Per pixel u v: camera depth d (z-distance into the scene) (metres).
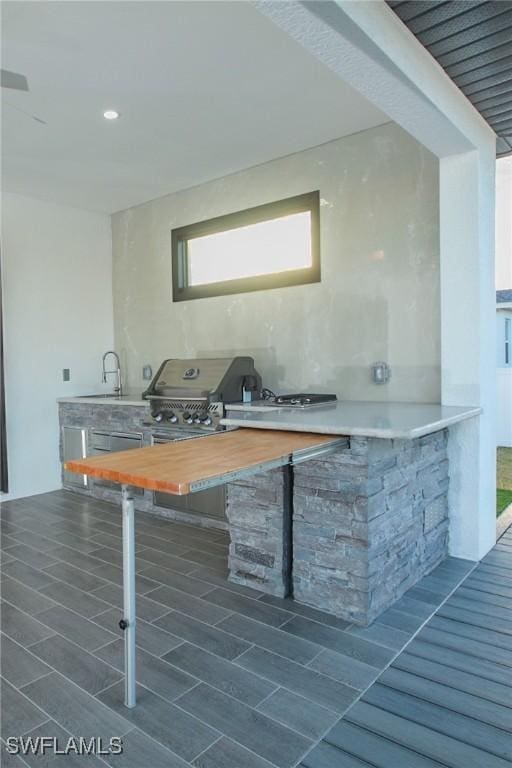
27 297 4.37
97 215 4.90
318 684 1.77
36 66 2.41
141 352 4.77
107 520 3.70
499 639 2.04
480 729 1.56
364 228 3.25
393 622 2.18
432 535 2.71
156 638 2.08
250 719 1.61
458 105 2.38
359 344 3.31
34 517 3.78
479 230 2.69
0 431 4.07
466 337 2.76
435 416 2.36
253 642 2.04
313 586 2.32
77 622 2.24
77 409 4.41
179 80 2.56
